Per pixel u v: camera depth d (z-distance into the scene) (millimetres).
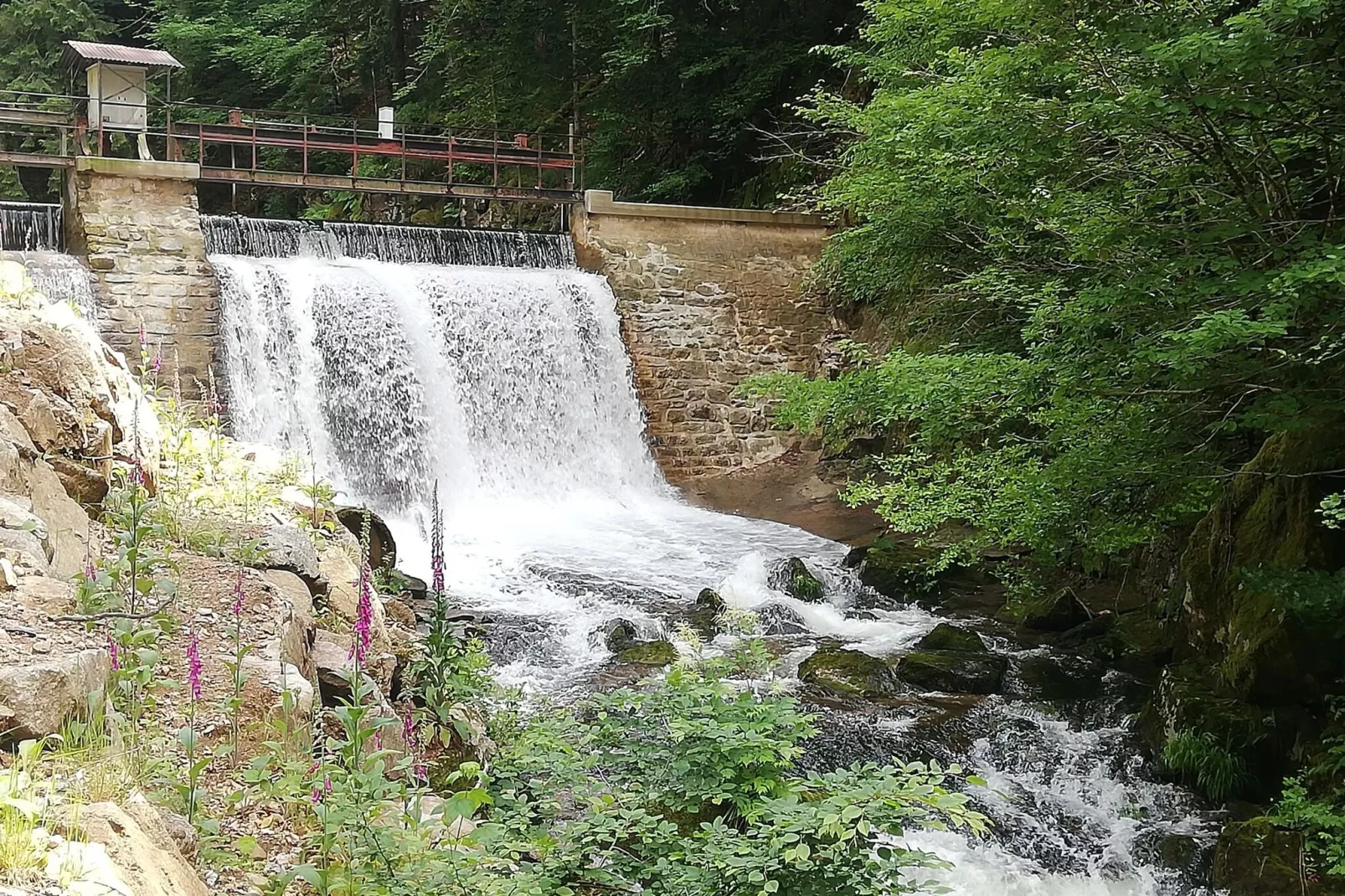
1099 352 7516
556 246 18797
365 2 28203
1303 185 7574
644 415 18047
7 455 5328
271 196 31500
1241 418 7020
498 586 12352
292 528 7000
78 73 17172
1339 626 7449
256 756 4297
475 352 16500
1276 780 7832
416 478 15586
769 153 23328
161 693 4523
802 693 9477
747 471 18328
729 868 4203
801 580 12414
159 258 14781
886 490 10062
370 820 3838
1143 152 7879
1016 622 11664
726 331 18859
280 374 14984
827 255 18203
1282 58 6387
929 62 13953
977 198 10398
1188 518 9711
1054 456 9539
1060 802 8031
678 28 23047
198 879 3301
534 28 24484
